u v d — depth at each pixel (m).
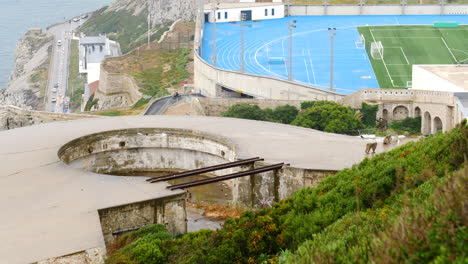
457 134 61.78
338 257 36.41
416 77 166.38
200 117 108.94
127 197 68.56
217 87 198.62
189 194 86.56
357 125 150.00
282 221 59.59
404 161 63.06
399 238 32.12
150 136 100.38
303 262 37.31
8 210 65.31
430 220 32.91
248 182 81.38
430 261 30.56
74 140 94.12
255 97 187.88
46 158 84.31
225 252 55.41
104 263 55.00
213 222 78.56
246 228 58.44
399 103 160.25
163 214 68.62
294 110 159.38
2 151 88.00
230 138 93.44
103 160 99.44
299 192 65.38
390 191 60.00
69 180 75.19
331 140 92.31
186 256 54.94
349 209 58.47
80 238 57.31
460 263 28.48
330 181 66.19
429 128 156.88
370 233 39.69
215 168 79.31
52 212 64.31
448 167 58.53
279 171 79.88
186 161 100.38
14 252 54.28
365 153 84.50
